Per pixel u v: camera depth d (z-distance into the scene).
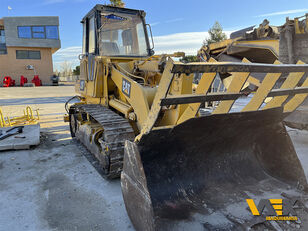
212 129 2.61
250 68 2.11
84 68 5.10
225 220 2.48
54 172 4.22
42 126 7.79
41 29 30.88
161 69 3.46
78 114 5.71
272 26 5.17
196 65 1.88
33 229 2.73
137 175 2.35
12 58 30.83
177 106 3.17
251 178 3.22
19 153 5.18
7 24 29.47
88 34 5.04
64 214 3.00
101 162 3.90
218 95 2.26
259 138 3.35
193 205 2.67
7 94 19.12
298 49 4.70
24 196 3.43
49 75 32.88
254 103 2.73
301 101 2.97
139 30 5.14
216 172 3.11
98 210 3.08
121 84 3.91
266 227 2.42
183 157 2.84
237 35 5.83
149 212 2.18
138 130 3.52
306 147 5.09
